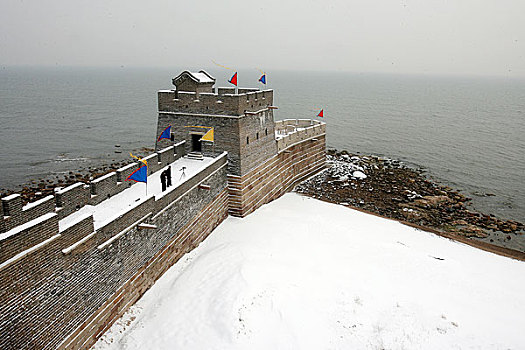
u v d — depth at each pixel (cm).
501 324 2631
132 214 2420
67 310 1955
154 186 3161
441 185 6419
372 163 7281
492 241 4447
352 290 2811
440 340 2394
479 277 3353
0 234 1617
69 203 2486
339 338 2352
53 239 1833
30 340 1750
